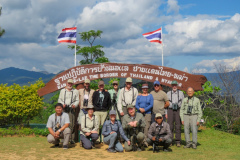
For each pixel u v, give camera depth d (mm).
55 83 11180
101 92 9273
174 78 11344
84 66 11297
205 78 11234
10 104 12336
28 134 11383
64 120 8523
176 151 8266
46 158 7074
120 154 7730
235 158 7320
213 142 10398
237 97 17484
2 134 11070
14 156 7262
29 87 12945
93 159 7039
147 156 7465
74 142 9492
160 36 12000
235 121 16531
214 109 17484
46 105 16531
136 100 8977
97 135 8516
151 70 11383
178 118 9195
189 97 8938
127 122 8227
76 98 9328
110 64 11352
